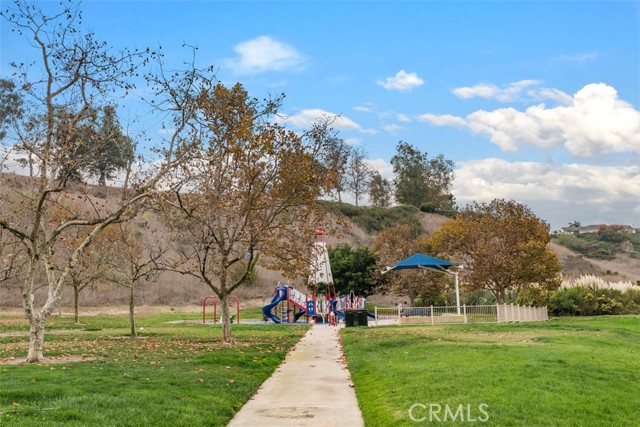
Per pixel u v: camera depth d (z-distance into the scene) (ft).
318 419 32.37
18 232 52.06
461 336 75.00
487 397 33.99
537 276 128.47
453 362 47.67
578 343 63.36
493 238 132.98
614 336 75.31
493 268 127.34
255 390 41.01
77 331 95.25
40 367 46.73
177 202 70.44
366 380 43.29
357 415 33.35
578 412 31.37
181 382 40.27
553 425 28.78
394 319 124.57
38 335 51.72
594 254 343.67
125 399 33.42
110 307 171.83
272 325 112.98
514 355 50.49
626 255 343.46
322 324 118.01
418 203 383.86
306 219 74.33
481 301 158.92
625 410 32.50
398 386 39.14
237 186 70.49
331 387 42.50
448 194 401.49
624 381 40.09
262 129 68.33
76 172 63.41
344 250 179.01
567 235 377.50
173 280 192.13
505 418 29.71
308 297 136.15
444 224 141.49
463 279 132.16
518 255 128.16
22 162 62.95
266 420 32.17
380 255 176.04
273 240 70.23
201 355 55.93
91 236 56.44
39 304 162.09
